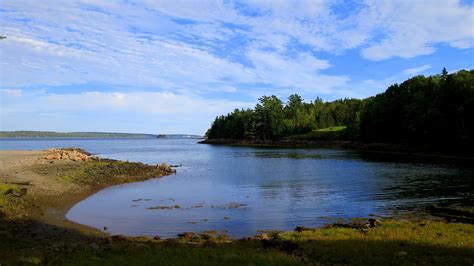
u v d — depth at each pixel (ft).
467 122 260.42
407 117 321.32
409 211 81.41
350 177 145.18
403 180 133.39
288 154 307.78
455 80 281.74
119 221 74.74
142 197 103.96
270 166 200.44
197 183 134.00
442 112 280.51
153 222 73.82
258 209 86.12
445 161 212.64
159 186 126.52
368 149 358.23
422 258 43.42
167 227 69.62
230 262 41.11
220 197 103.40
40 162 184.24
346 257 44.42
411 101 329.72
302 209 85.66
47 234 61.05
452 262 41.57
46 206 85.87
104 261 40.86
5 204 76.84
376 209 84.48
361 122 403.54
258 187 122.11
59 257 42.57
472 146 256.32
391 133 357.41
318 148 411.54
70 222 72.84
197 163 228.02
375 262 42.24
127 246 50.42
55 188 107.34
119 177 142.72
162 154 343.87
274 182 134.10
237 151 378.32
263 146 499.10
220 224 71.77
